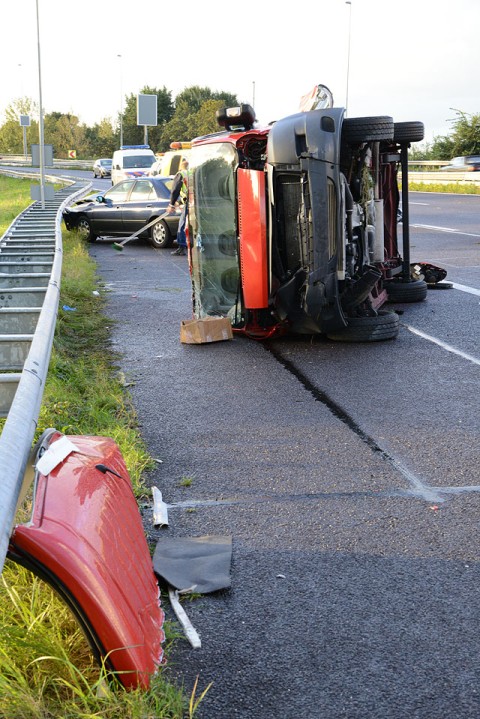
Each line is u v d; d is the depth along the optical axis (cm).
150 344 940
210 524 438
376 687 290
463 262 1636
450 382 744
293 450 562
